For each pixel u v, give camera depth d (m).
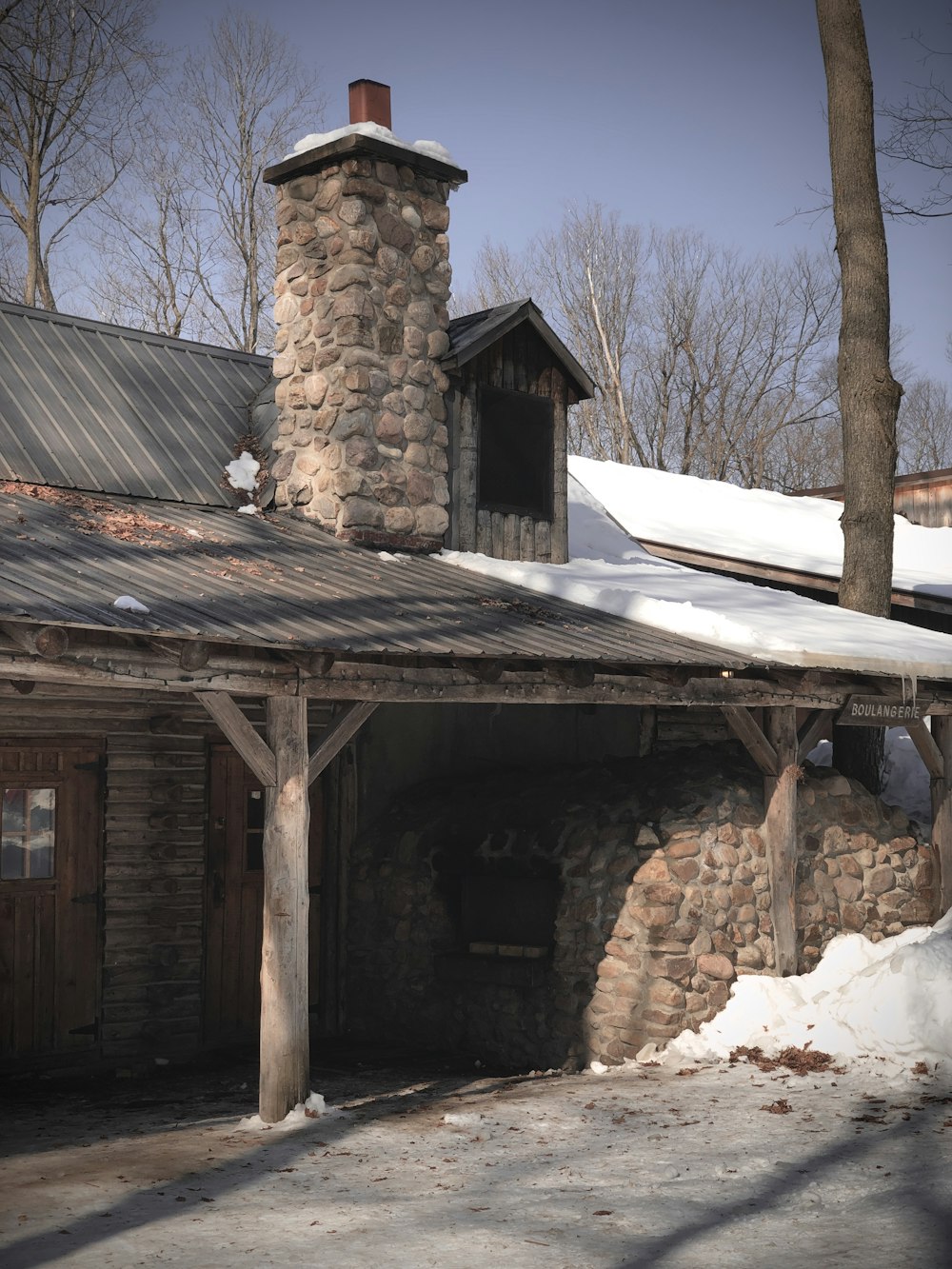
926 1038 8.69
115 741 10.53
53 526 8.76
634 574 12.98
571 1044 10.28
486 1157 6.85
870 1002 9.12
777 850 10.30
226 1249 5.32
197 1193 6.20
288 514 11.38
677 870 9.92
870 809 11.30
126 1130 7.93
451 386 11.89
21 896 10.04
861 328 13.73
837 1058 8.98
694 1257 5.20
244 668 7.37
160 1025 10.57
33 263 23.48
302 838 7.85
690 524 18.78
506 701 8.63
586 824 10.62
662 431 37.88
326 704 11.95
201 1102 8.94
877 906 11.09
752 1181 6.28
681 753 11.58
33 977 10.05
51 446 10.61
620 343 37.56
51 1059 10.07
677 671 9.20
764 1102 7.94
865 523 13.66
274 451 11.69
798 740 10.55
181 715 10.79
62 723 10.28
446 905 11.39
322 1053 11.20
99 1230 5.59
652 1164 6.61
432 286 11.78
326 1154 6.95
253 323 28.36
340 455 11.01
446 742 12.77
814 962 10.49
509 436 12.39
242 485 11.47
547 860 10.69
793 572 16.56
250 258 28.50
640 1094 8.34
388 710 12.42
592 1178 6.41
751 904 10.24
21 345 11.60
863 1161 6.55
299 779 7.84
